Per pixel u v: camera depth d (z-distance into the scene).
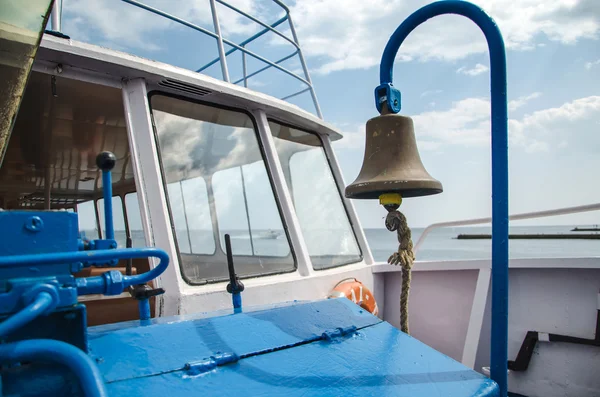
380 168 1.71
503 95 1.49
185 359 1.34
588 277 3.67
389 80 1.79
